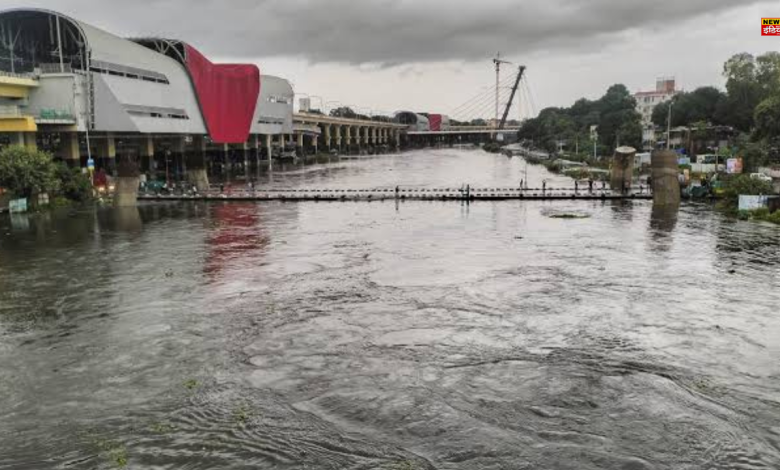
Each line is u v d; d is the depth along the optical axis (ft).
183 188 299.17
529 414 67.87
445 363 81.71
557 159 520.83
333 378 77.61
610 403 69.97
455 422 66.28
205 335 93.61
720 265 133.08
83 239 174.09
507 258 143.02
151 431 65.62
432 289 116.78
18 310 106.83
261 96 513.04
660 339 89.30
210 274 131.13
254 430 65.41
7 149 231.30
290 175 433.07
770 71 428.15
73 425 67.21
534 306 105.40
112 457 61.05
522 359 82.69
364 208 240.94
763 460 58.80
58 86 265.54
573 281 121.19
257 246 162.40
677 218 202.08
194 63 382.42
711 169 317.42
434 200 261.85
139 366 82.23
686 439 62.34
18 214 223.92
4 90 252.83
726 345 86.74
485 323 97.14
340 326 96.78
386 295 113.39
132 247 161.68
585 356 83.35
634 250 150.41
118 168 244.83
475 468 58.08
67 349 88.58
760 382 75.00
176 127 359.66
